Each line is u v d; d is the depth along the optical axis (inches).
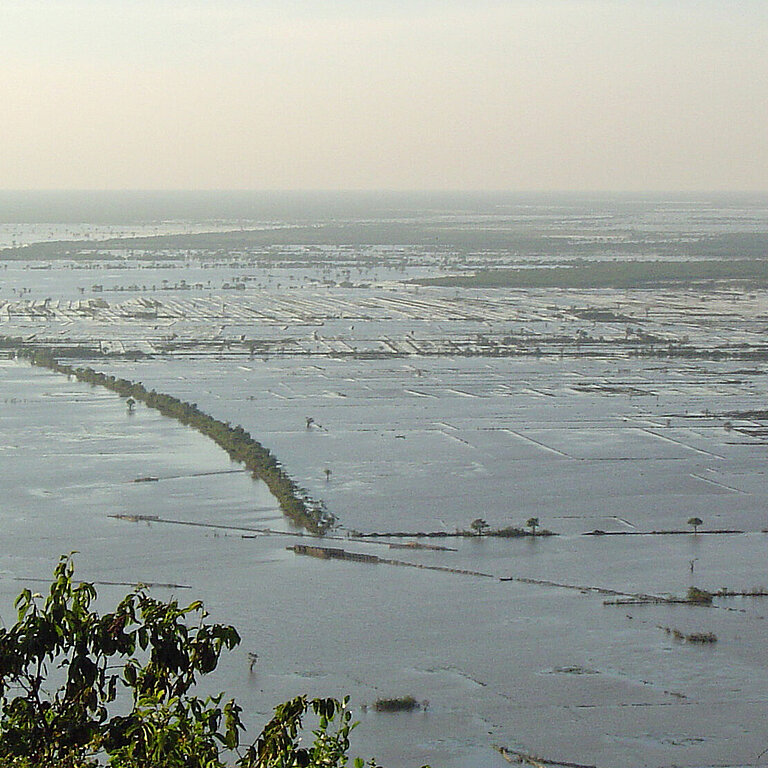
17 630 492.4
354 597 2012.8
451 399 3951.8
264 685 1644.9
